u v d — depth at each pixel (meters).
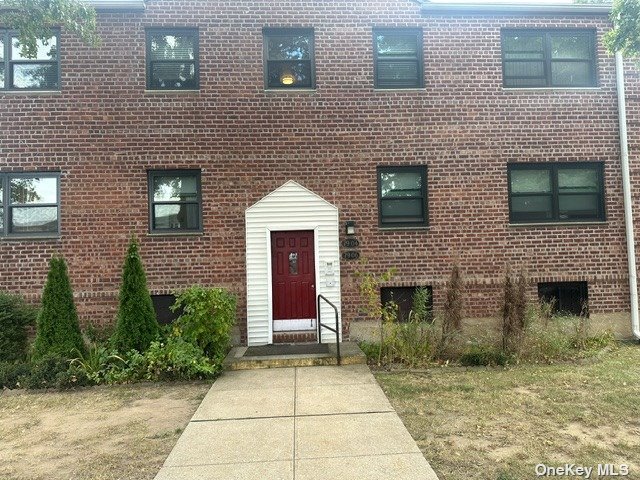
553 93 10.09
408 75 10.08
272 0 9.84
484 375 7.08
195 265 9.45
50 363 7.06
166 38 9.79
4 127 9.31
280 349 8.52
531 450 4.48
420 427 5.09
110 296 9.27
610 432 4.91
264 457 4.41
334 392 6.31
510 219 9.95
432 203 9.80
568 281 9.82
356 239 9.65
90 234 9.34
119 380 7.04
